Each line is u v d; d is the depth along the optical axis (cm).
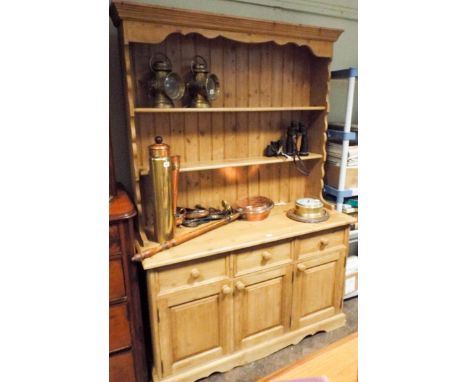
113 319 147
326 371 90
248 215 194
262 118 209
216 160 198
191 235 168
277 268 181
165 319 157
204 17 151
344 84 244
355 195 225
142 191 186
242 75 196
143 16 141
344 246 202
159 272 151
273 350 191
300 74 213
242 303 175
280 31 172
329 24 229
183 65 180
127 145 184
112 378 154
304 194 235
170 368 164
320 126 211
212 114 193
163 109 157
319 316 205
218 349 175
